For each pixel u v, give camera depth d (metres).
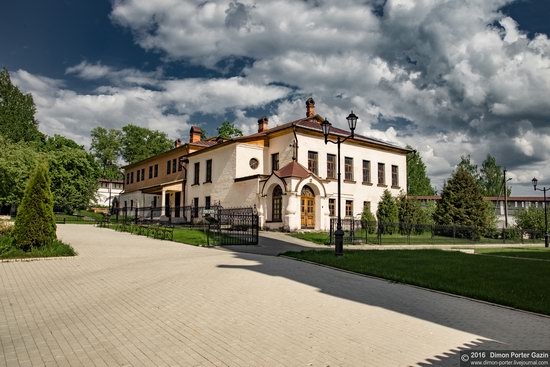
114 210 48.25
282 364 4.80
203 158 36.09
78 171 51.03
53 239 15.24
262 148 32.78
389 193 32.22
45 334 5.89
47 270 11.63
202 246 19.36
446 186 36.03
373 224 28.14
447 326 6.71
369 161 35.31
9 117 56.47
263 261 14.03
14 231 14.41
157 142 76.94
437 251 19.53
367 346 5.54
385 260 14.63
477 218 34.62
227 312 7.14
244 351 5.23
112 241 20.69
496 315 7.58
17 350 5.23
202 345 5.45
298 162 30.08
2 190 33.31
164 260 14.01
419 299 8.83
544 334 6.36
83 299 8.11
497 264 14.16
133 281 10.00
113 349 5.28
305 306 7.72
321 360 4.96
